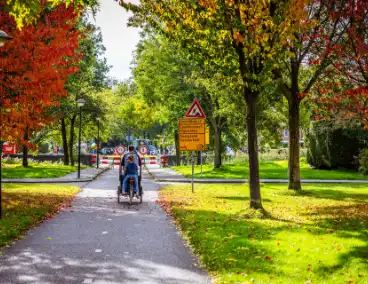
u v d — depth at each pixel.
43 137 50.38
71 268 7.29
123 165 16.17
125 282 6.56
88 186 23.83
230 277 6.71
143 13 12.95
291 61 18.91
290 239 9.39
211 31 11.68
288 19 10.95
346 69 12.26
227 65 12.73
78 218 12.51
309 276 6.72
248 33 11.48
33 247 8.80
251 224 11.34
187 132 19.22
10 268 7.25
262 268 7.16
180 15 12.55
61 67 13.80
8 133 13.00
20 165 42.44
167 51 33.47
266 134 29.41
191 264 7.62
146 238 9.78
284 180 27.73
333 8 12.28
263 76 12.02
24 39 12.30
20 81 12.31
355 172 36.12
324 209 14.59
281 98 25.44
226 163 48.88
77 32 13.70
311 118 37.78
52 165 45.09
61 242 9.30
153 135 81.69
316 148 38.44
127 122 81.81
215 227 10.84
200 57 13.06
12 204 14.72
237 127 33.59
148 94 41.28
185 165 50.19
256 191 13.20
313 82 18.61
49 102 12.91
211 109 35.78
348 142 36.84
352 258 7.68
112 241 9.43
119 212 13.77
